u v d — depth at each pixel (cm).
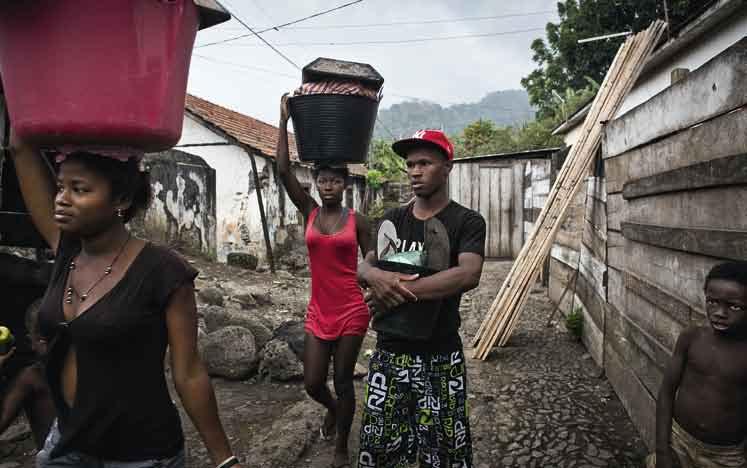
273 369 421
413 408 220
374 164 2228
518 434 329
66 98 126
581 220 551
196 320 148
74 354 145
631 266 351
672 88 276
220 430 151
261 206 1062
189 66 148
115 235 145
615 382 388
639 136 335
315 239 285
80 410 139
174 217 1169
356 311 286
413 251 215
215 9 162
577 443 316
